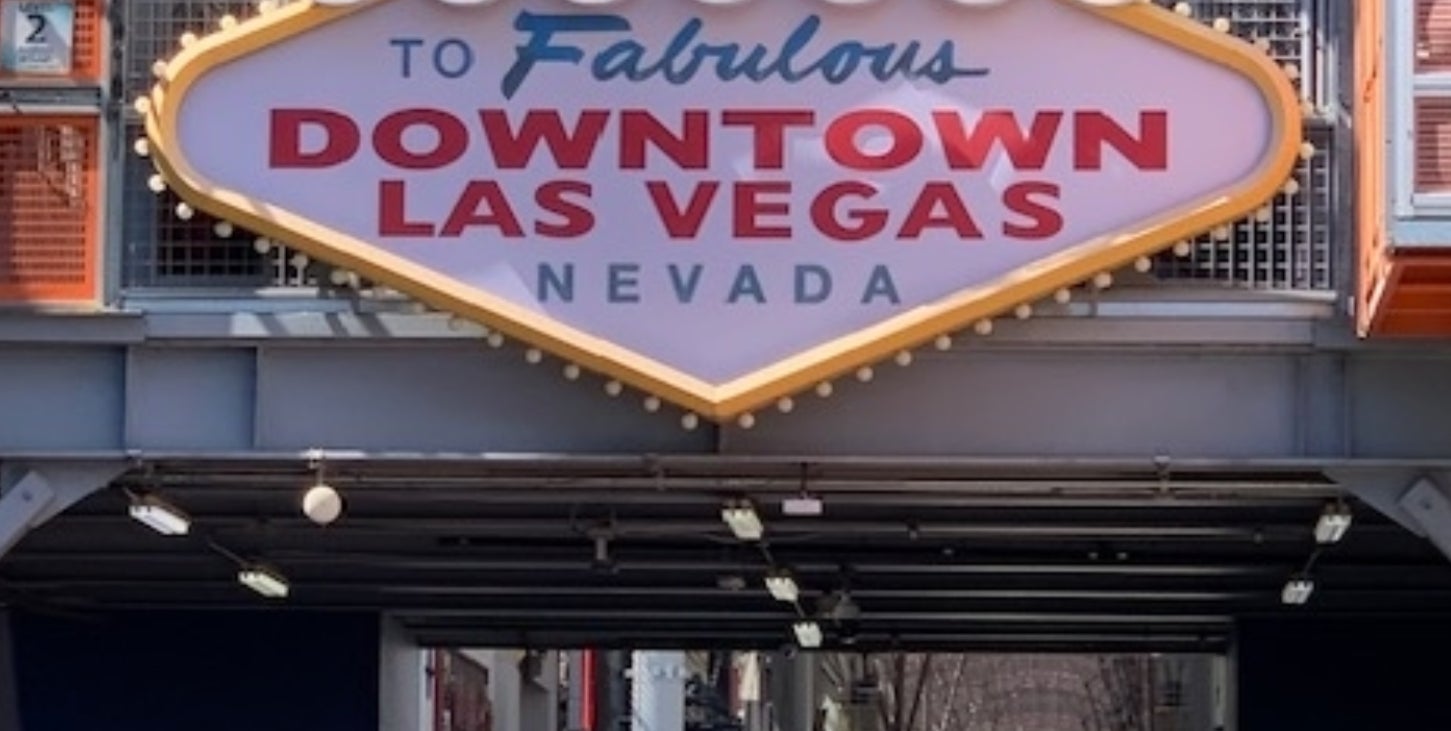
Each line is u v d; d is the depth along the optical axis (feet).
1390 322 51.93
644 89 53.26
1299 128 52.42
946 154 52.85
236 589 83.30
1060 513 67.36
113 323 54.75
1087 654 106.01
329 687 88.17
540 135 53.16
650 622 94.79
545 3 53.47
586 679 189.16
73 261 54.90
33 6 55.01
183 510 64.69
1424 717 87.81
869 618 92.48
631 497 62.59
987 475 57.11
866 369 52.75
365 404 55.26
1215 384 54.65
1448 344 53.62
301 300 54.75
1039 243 52.54
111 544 73.00
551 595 86.58
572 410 55.16
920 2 53.11
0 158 54.90
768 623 94.73
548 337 52.47
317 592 84.74
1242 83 52.65
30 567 77.46
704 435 55.01
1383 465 54.29
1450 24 49.01
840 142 53.01
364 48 53.47
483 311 52.60
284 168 53.26
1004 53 53.06
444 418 55.16
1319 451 54.44
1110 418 54.65
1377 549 72.95
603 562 74.64
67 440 55.47
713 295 52.75
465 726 138.51
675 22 53.42
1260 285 53.93
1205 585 81.41
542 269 52.90
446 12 53.47
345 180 53.21
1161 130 52.65
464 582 82.38
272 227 52.85
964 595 85.56
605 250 52.90
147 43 55.36
